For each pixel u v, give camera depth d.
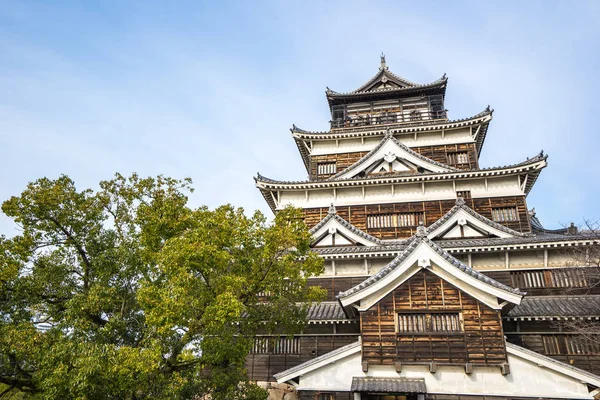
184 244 11.78
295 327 14.46
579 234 22.41
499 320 14.57
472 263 22.44
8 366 12.88
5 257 13.01
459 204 24.81
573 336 18.30
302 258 15.01
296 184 29.67
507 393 13.80
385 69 40.72
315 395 15.52
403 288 15.70
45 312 13.66
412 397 14.36
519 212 26.98
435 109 37.50
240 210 14.14
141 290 11.66
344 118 38.50
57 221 13.95
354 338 20.27
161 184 14.84
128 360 10.37
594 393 13.41
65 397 10.95
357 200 29.45
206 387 12.27
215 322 11.19
